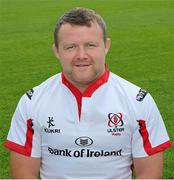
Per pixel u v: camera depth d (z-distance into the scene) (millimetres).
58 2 32500
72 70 2770
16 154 2982
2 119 7520
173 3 29156
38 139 2930
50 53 13891
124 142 2861
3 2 33031
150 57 13078
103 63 2822
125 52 13914
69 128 2836
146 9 26438
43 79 10719
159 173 2973
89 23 2729
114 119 2818
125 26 19844
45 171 2980
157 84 9867
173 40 15945
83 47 2730
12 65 12250
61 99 2855
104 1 32219
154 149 2910
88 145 2834
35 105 2883
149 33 17672
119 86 2871
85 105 2818
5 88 9758
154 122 2879
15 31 18953
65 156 2869
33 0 34375
